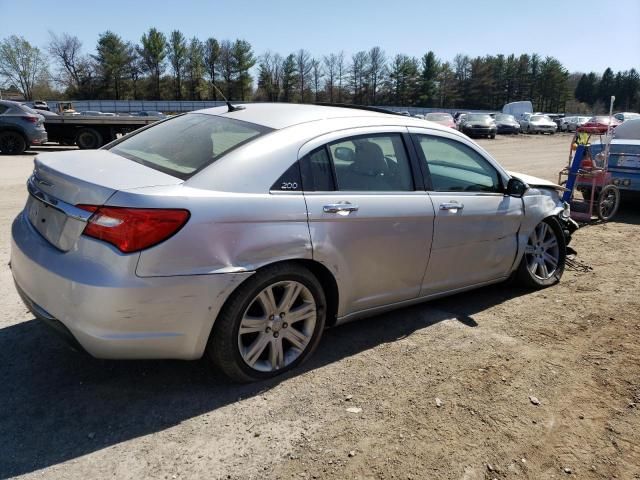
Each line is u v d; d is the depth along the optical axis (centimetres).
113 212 252
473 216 399
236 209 276
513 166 1540
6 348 338
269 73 9338
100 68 8725
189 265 262
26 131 1596
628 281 521
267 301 298
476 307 443
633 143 845
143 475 234
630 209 943
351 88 9619
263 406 288
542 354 362
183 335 271
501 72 10738
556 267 503
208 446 255
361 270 338
